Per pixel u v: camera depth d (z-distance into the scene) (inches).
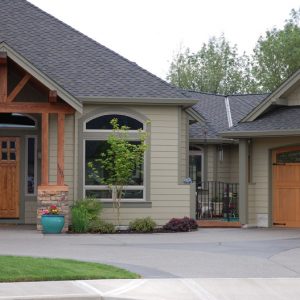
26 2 1017.5
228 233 835.4
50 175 881.5
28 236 763.4
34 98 879.1
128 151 844.6
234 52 2427.4
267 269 535.8
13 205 914.7
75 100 812.6
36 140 916.0
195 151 1188.5
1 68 808.9
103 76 918.4
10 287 438.6
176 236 792.9
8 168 916.0
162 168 901.8
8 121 913.5
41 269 491.2
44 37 967.6
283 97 954.1
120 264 551.5
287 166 938.1
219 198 1135.6
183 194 902.4
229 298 430.0
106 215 885.8
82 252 623.5
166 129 905.5
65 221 822.5
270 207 943.7
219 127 1215.6
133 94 892.6
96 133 890.1
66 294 418.3
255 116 954.7
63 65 925.8
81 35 984.9
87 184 889.5
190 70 2381.9
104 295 421.4
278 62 2194.9
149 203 895.1
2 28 961.5
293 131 885.2
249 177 959.6
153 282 466.6
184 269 531.5
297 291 450.6
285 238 771.4
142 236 790.5
